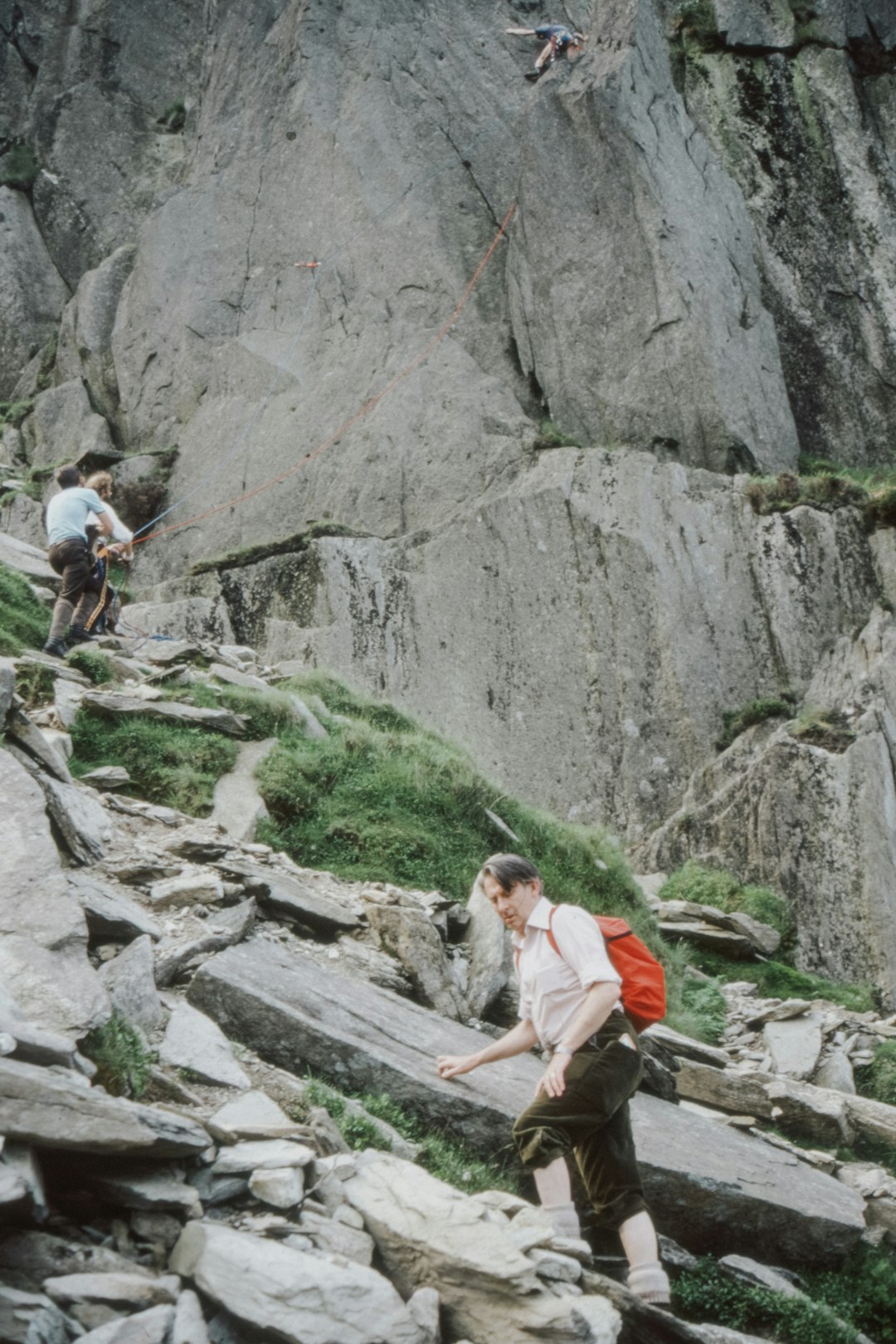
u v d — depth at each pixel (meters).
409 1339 3.36
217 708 9.16
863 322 17.33
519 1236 3.79
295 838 8.23
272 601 14.89
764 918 11.71
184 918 5.66
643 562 14.05
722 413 15.38
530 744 13.97
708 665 13.73
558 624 14.20
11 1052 3.60
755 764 12.61
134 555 16.61
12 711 6.28
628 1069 4.11
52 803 5.93
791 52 18.75
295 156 18.22
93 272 19.36
